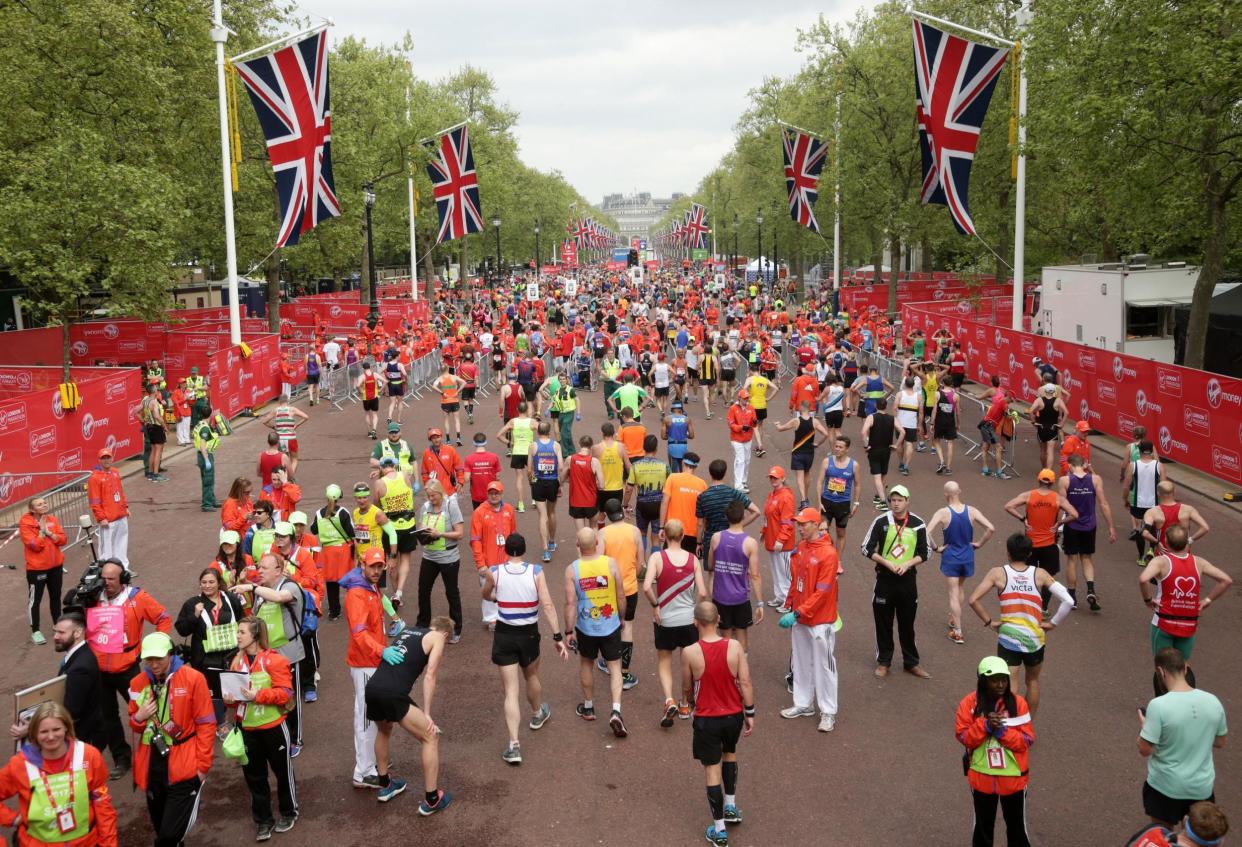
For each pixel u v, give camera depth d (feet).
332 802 27.40
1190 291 90.89
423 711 26.73
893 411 85.76
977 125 85.05
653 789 27.61
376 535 40.47
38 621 39.60
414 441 79.61
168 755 23.52
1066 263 136.05
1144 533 35.91
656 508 45.29
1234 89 60.70
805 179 154.20
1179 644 30.37
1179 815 21.97
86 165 86.07
